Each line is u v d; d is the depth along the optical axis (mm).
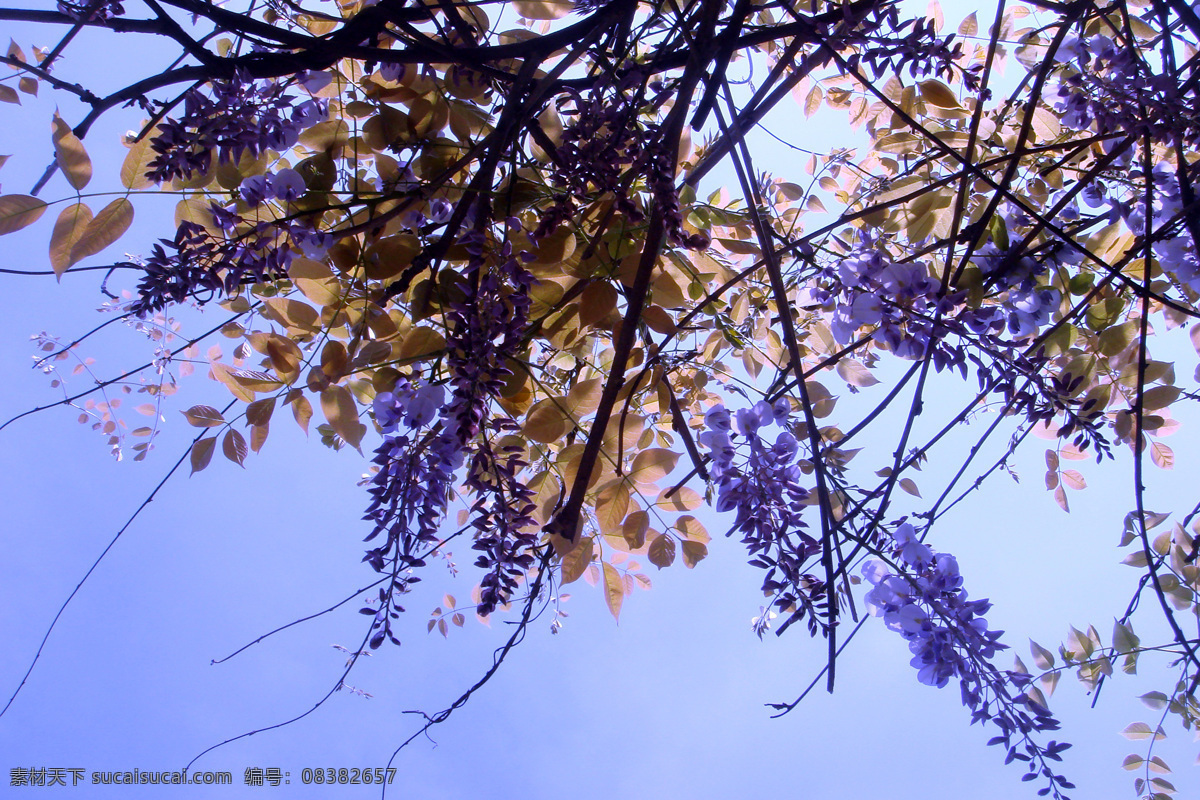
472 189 810
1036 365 774
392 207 915
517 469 799
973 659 810
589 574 1030
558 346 976
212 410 912
